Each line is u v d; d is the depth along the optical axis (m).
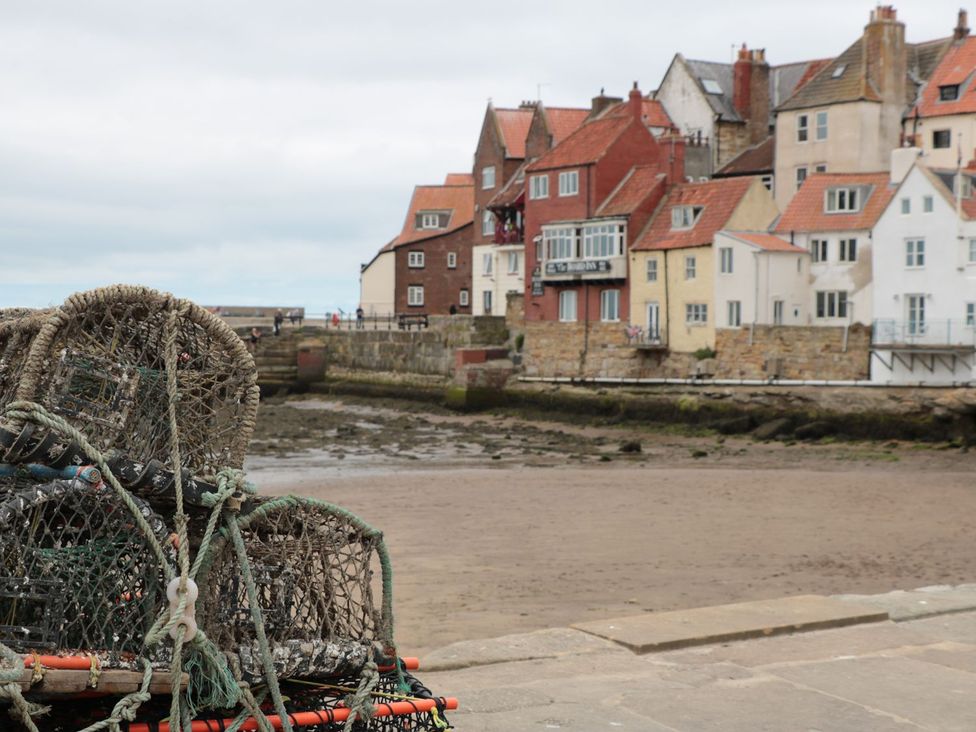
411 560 19.36
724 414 45.00
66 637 4.02
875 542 21.95
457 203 76.06
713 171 60.41
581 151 56.19
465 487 31.16
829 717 6.17
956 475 33.62
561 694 6.49
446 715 6.06
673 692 6.56
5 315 4.94
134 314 4.37
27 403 3.94
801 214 47.66
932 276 42.16
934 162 51.47
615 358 52.03
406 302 73.69
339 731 4.49
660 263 50.41
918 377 41.50
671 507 26.95
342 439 46.09
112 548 4.09
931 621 8.45
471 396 55.03
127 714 3.87
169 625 3.98
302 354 67.69
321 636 4.66
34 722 3.95
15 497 3.94
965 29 55.66
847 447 40.59
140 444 4.34
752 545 21.47
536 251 57.66
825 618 8.18
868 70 53.59
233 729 4.17
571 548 20.94
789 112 55.00
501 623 13.98
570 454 40.75
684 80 62.44
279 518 4.54
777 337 45.16
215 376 4.51
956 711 6.30
